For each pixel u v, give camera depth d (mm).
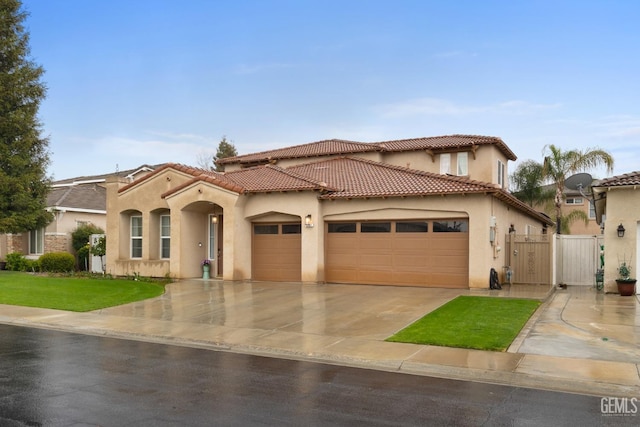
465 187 19062
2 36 27453
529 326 12242
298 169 26312
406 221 20047
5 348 10438
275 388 7664
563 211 44344
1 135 26859
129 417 6207
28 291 18234
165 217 24422
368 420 6254
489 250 18844
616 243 18000
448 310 14086
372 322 12969
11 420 6039
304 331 12062
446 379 8352
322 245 21125
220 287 19922
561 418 6398
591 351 9844
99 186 35875
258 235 22438
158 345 10992
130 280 22109
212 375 8422
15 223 26188
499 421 6273
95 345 10875
